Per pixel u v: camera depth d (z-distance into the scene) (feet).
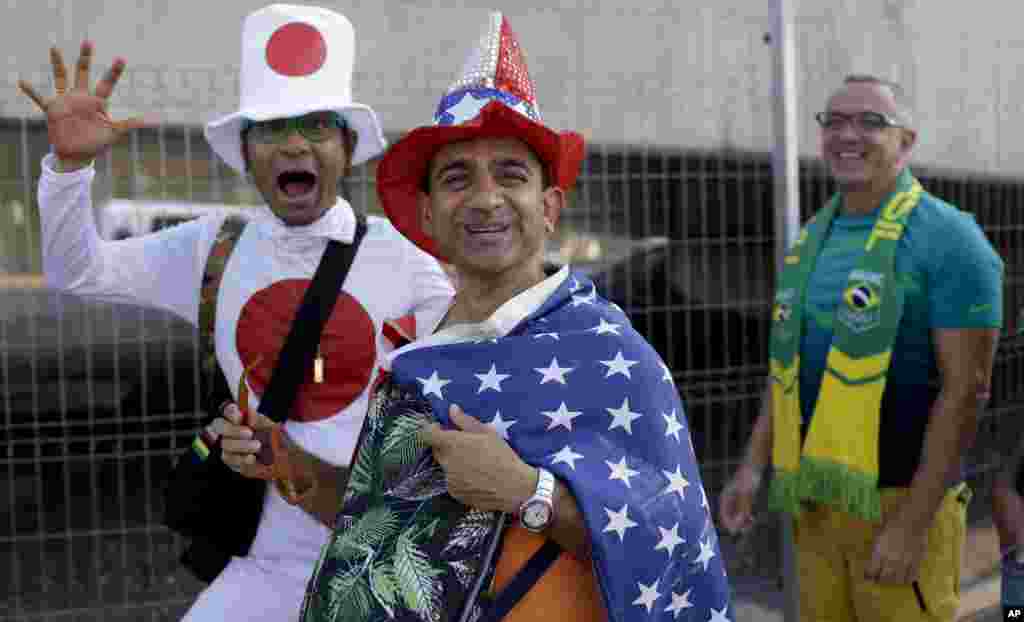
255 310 8.14
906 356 9.21
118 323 15.69
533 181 5.90
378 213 12.93
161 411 16.20
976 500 14.11
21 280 13.98
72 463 16.11
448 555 5.46
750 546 14.89
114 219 13.16
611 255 14.30
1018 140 15.89
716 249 14.52
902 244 9.21
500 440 5.43
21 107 12.84
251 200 13.57
